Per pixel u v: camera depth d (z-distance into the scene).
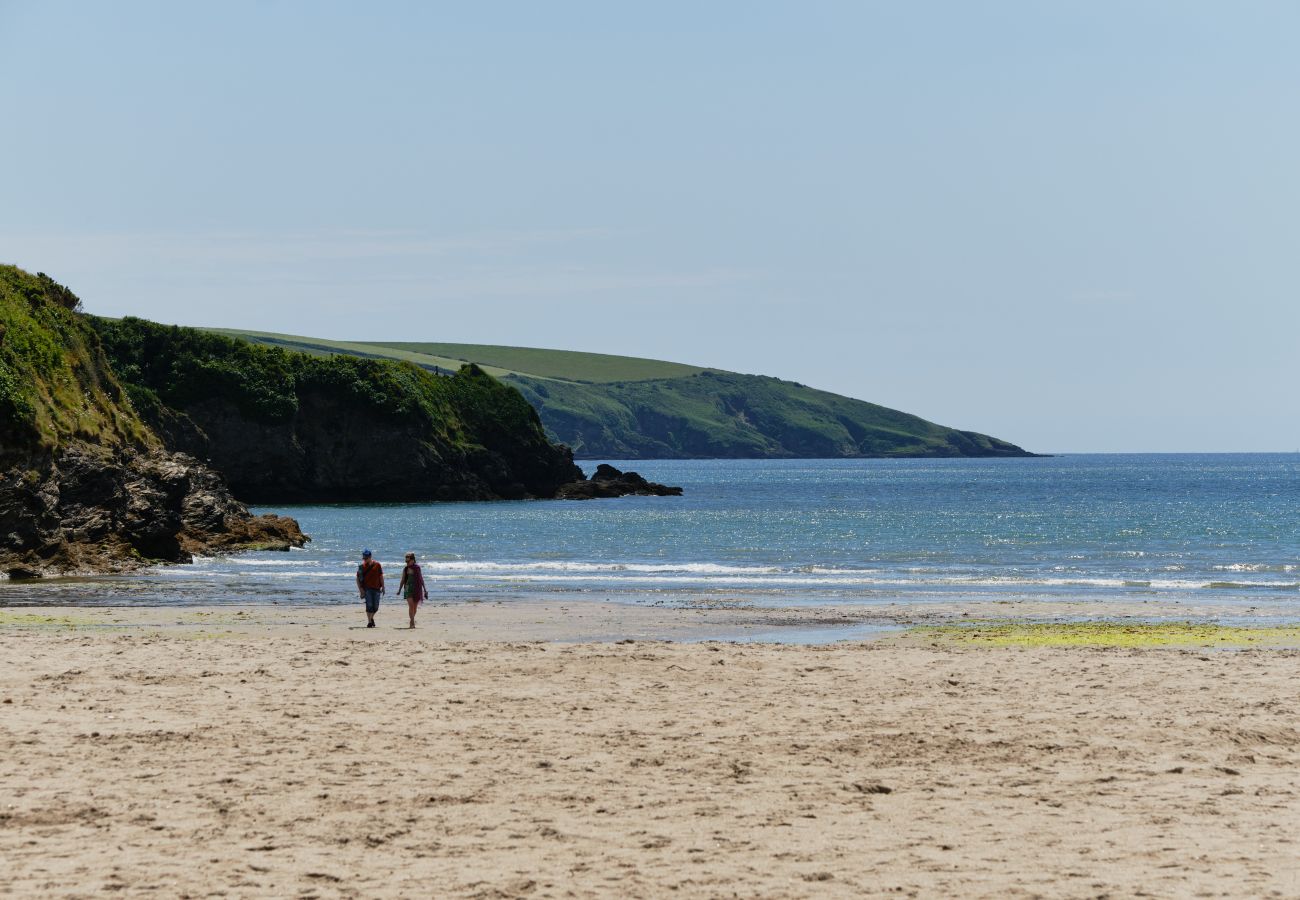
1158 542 75.00
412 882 10.95
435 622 36.31
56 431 58.75
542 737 17.52
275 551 69.12
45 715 18.78
